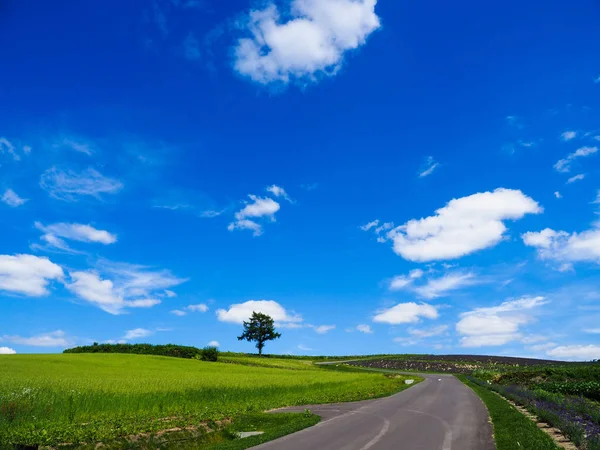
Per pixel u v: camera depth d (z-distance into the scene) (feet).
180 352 312.09
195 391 95.50
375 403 90.63
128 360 208.74
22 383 86.69
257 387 110.01
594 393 106.42
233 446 45.24
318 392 116.06
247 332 444.96
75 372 133.49
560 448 37.91
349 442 46.37
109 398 78.13
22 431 51.44
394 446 44.04
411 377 210.38
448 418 65.57
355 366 329.93
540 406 67.51
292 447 44.01
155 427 56.49
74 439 48.80
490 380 171.94
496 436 48.19
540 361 318.04
